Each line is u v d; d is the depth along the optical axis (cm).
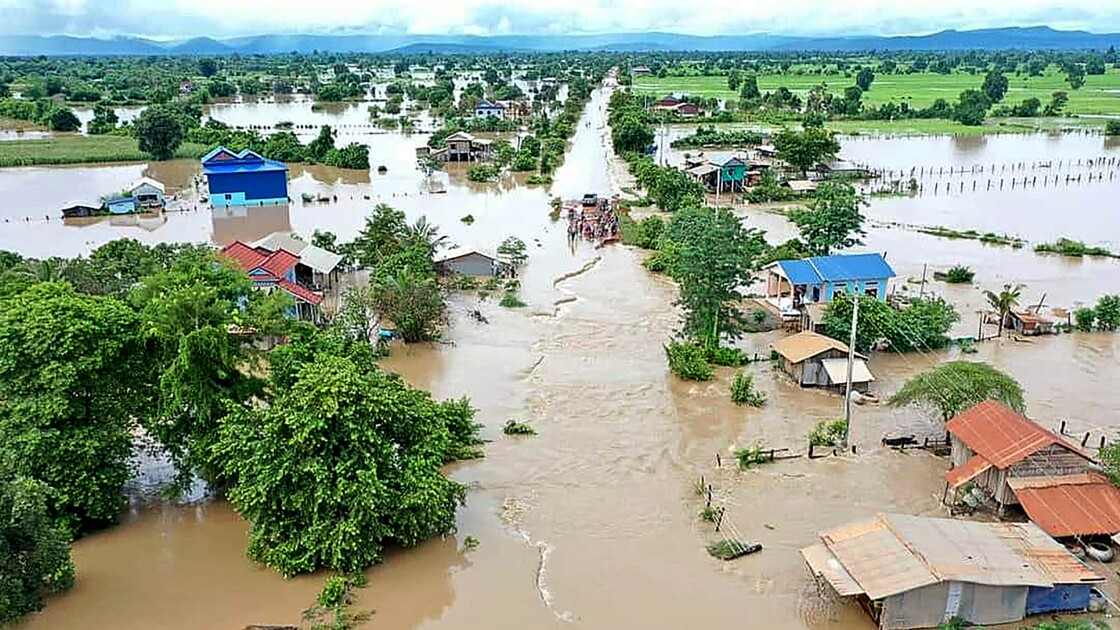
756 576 3038
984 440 3456
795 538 3272
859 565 2766
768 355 5166
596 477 3769
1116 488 3234
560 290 6525
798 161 10981
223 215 9212
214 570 3086
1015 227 8388
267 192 9788
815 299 5647
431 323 5522
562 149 13738
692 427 4247
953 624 2666
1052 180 10894
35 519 2711
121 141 13900
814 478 3728
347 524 2984
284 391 3375
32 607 2720
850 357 3978
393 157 13500
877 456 3922
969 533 2902
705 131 14800
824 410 4431
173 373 3281
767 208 9494
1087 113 18012
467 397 4509
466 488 3597
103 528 3353
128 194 9225
